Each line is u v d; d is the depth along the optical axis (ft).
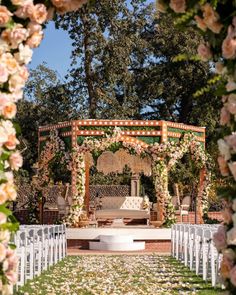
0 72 12.75
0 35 13.24
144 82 141.69
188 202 86.17
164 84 141.79
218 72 13.00
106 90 127.24
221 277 12.69
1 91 13.20
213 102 131.95
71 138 73.92
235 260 12.33
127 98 135.23
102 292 35.47
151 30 144.87
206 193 79.66
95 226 76.89
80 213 73.31
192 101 138.51
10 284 13.11
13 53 13.61
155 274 45.21
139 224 86.63
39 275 44.21
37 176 79.30
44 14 13.85
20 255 36.88
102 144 72.59
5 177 13.07
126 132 73.36
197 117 136.05
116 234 70.85
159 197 73.72
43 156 78.07
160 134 73.51
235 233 12.06
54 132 76.54
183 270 48.16
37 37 13.87
